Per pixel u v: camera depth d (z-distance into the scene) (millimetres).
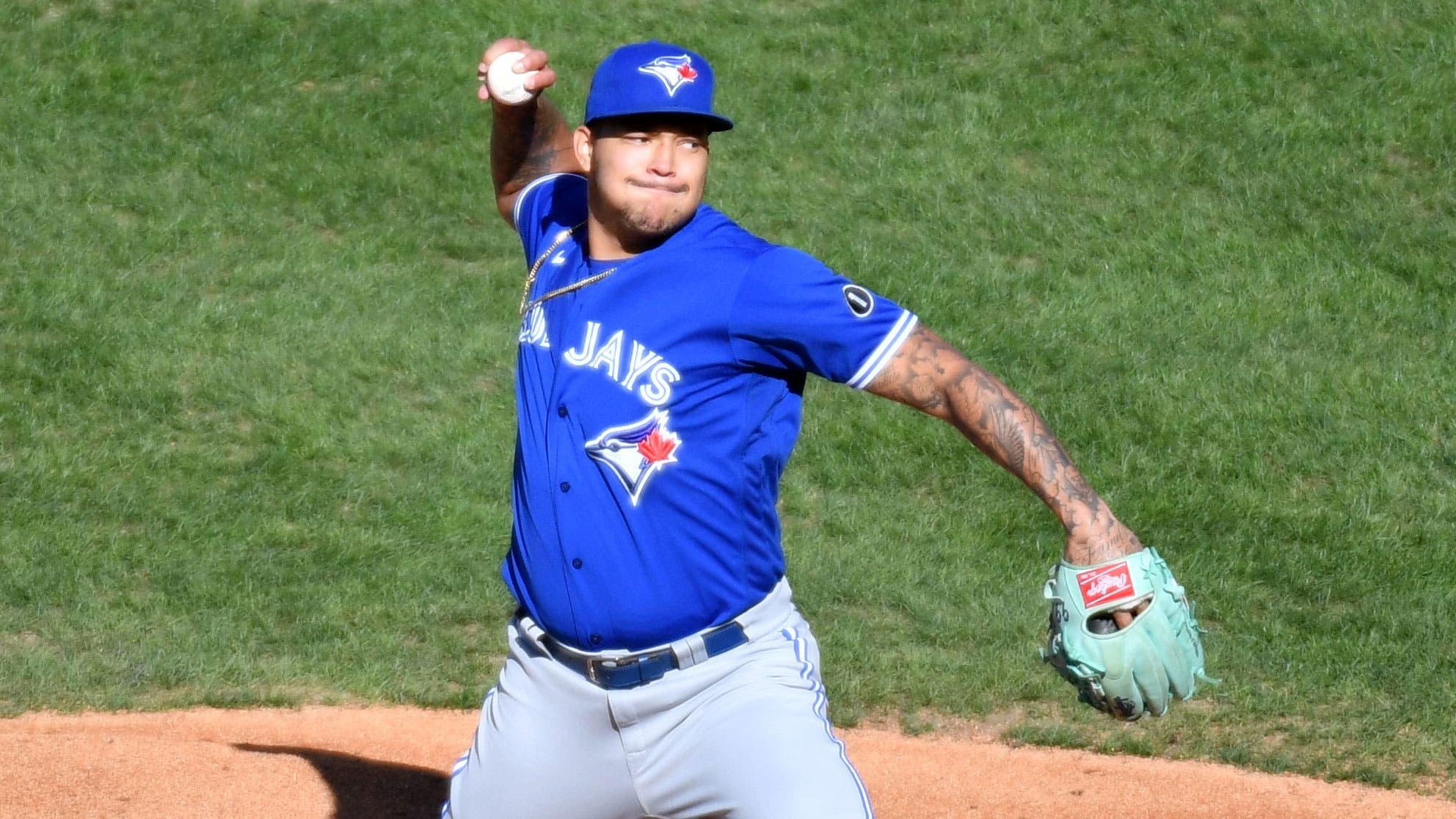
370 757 19844
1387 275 39344
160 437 32094
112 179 43844
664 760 11375
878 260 40844
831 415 33344
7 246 40000
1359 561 27219
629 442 10859
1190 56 49750
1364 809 19094
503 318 38344
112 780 17688
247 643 24359
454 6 52875
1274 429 32406
